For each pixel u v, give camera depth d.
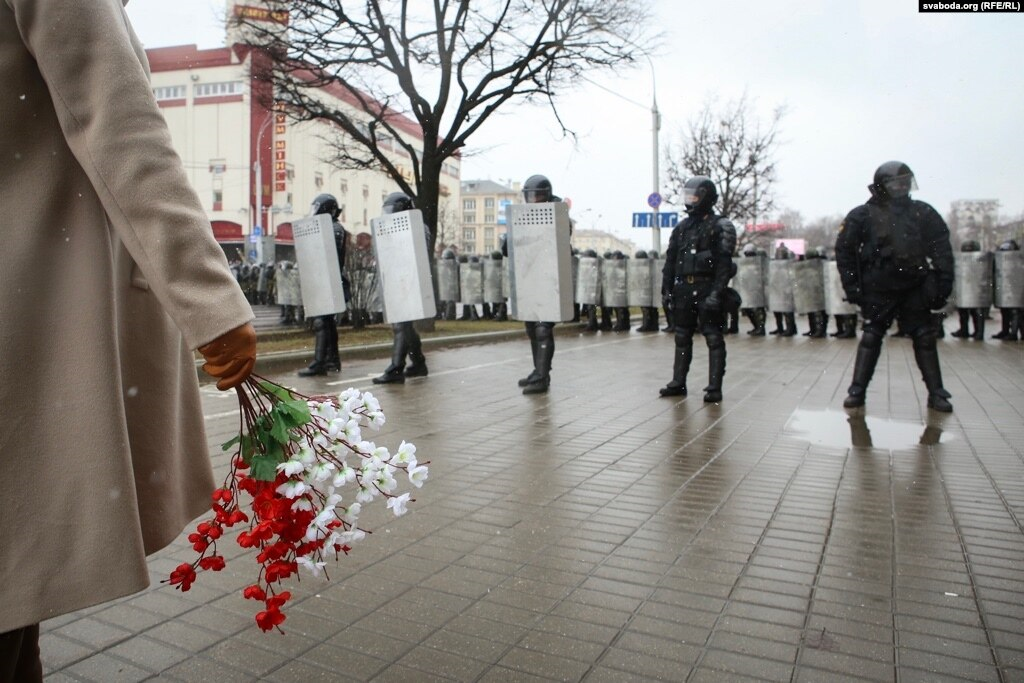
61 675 2.68
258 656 2.84
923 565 3.77
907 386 10.03
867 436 6.88
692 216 8.95
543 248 9.21
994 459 6.00
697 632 3.05
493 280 22.38
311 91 22.02
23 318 1.54
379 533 4.18
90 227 1.64
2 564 1.49
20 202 1.58
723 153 35.50
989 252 17.69
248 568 3.68
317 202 10.77
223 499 1.75
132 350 1.78
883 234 8.00
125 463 1.58
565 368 11.93
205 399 8.30
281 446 1.72
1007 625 3.11
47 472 1.53
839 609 3.26
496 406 8.38
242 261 34.56
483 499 4.86
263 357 11.67
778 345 16.72
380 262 10.05
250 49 18.12
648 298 19.86
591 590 3.45
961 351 15.10
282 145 62.09
